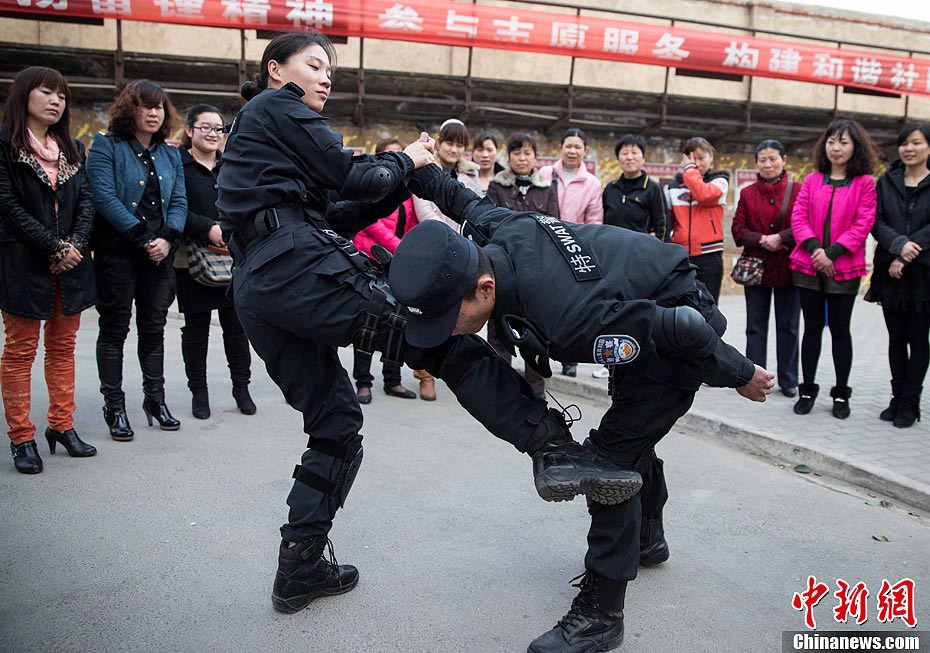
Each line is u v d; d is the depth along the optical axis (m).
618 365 2.20
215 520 3.09
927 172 4.52
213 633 2.27
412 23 9.67
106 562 2.70
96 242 3.96
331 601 2.49
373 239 5.11
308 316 2.19
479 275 1.96
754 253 5.38
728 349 2.14
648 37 10.54
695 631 2.36
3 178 3.35
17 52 9.21
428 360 2.15
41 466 3.57
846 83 11.44
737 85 12.49
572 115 11.22
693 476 3.80
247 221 2.28
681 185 5.68
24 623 2.28
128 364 6.13
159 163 4.12
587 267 2.00
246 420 4.64
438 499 3.39
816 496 3.56
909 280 4.48
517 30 10.04
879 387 5.71
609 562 2.20
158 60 9.62
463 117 10.87
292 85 2.38
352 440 2.49
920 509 3.43
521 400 2.10
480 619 2.40
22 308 3.40
